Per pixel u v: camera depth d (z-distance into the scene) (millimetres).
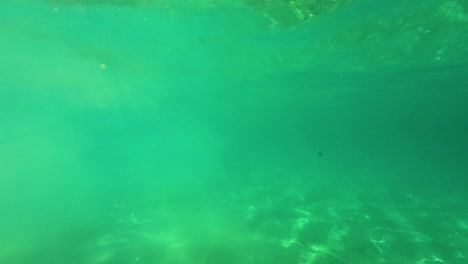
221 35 19625
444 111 62938
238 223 14172
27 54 23438
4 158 59219
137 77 33062
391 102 52031
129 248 11805
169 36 20000
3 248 12180
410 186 22328
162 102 53750
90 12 16250
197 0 14836
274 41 20484
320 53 22922
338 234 12781
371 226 13719
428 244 11961
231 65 27781
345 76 31125
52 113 56688
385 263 10508
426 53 21781
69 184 26016
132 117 74375
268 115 77750
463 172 29250
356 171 30438
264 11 15781
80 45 21641
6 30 18672
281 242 12023
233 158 48094
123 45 21922
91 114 59812
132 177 29172
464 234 12984
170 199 18750
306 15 15961
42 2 15117
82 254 11414
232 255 11039
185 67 28844
